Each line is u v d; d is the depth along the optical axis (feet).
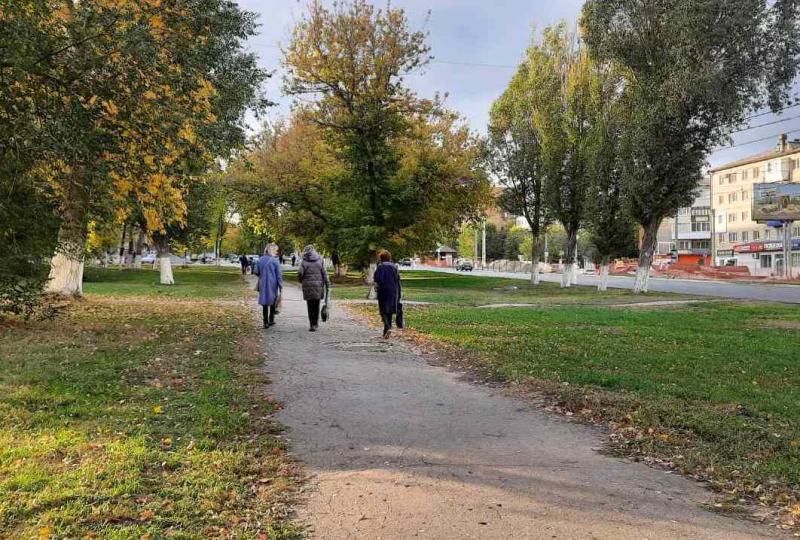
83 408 19.51
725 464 16.30
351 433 18.94
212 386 23.90
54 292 54.95
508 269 289.33
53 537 10.99
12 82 29.17
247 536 11.52
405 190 86.22
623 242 108.78
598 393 24.26
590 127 114.52
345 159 84.99
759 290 118.21
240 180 116.98
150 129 34.73
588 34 102.37
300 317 52.16
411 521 12.50
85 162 33.19
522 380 26.73
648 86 96.58
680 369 29.96
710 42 88.89
